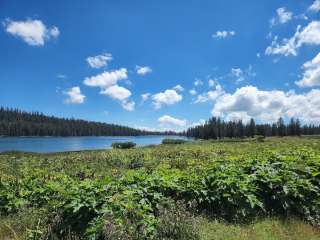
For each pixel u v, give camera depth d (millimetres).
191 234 5555
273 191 7398
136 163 18656
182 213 5859
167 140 65188
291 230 6230
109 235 4992
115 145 43219
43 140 143125
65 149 70875
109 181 7117
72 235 5781
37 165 18344
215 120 137125
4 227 6652
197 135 158500
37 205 7613
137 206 5879
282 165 8414
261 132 130250
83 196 6250
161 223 5535
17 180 9477
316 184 7922
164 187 7164
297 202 7211
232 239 5727
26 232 6062
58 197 6918
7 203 7887
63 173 13453
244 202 6961
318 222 6734
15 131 178375
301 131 138125
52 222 6164
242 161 10023
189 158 19516
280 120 130375
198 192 7102
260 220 6711
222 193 7094
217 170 8211
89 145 94750
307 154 11078
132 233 5152
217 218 6793
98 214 5910
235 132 131250
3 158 23844
